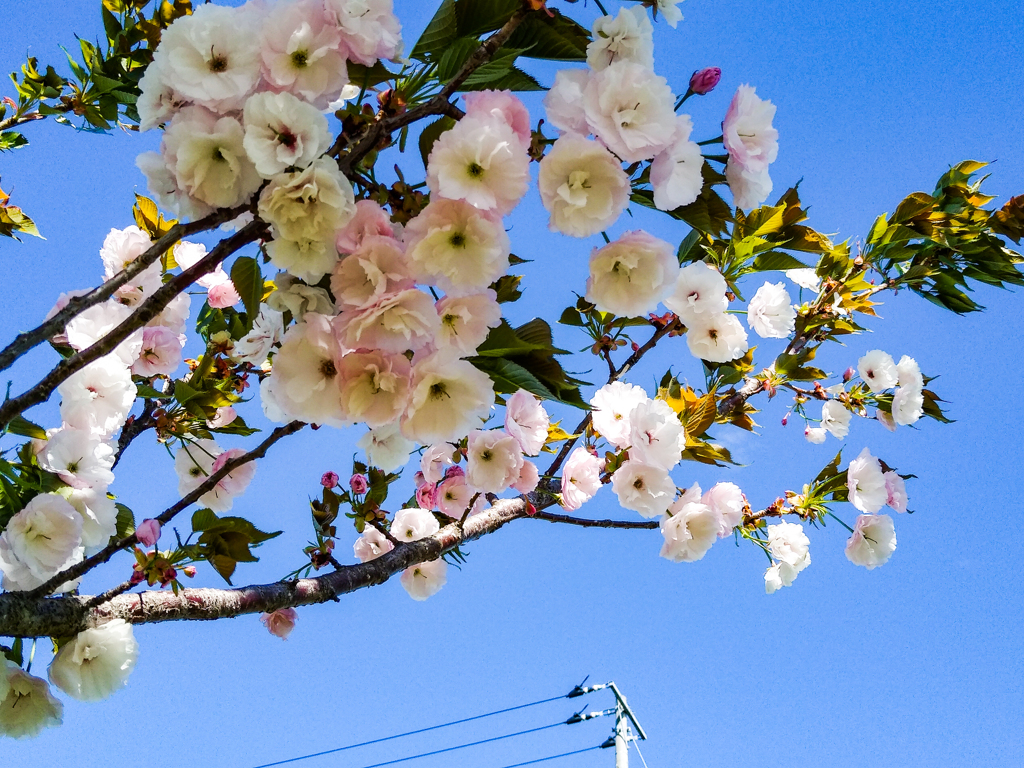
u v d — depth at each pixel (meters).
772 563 3.93
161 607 2.18
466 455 2.89
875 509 3.94
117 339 1.79
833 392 4.45
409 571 3.66
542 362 2.08
